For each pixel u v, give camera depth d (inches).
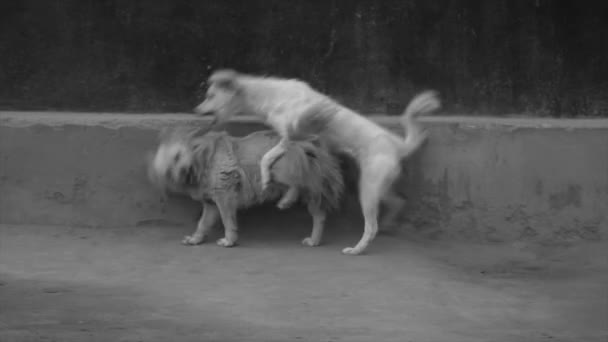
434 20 488.7
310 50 491.2
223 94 413.4
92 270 367.9
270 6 491.2
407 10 488.4
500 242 440.1
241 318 296.8
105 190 444.5
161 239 426.0
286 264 381.7
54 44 494.3
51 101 494.0
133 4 493.0
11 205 447.8
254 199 413.1
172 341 262.1
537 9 488.4
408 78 490.0
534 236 439.8
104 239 424.2
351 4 489.7
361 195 401.1
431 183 442.3
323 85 490.9
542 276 380.8
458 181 441.1
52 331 270.7
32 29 494.0
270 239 430.6
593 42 487.5
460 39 489.1
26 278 350.9
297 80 450.6
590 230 438.0
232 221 412.5
